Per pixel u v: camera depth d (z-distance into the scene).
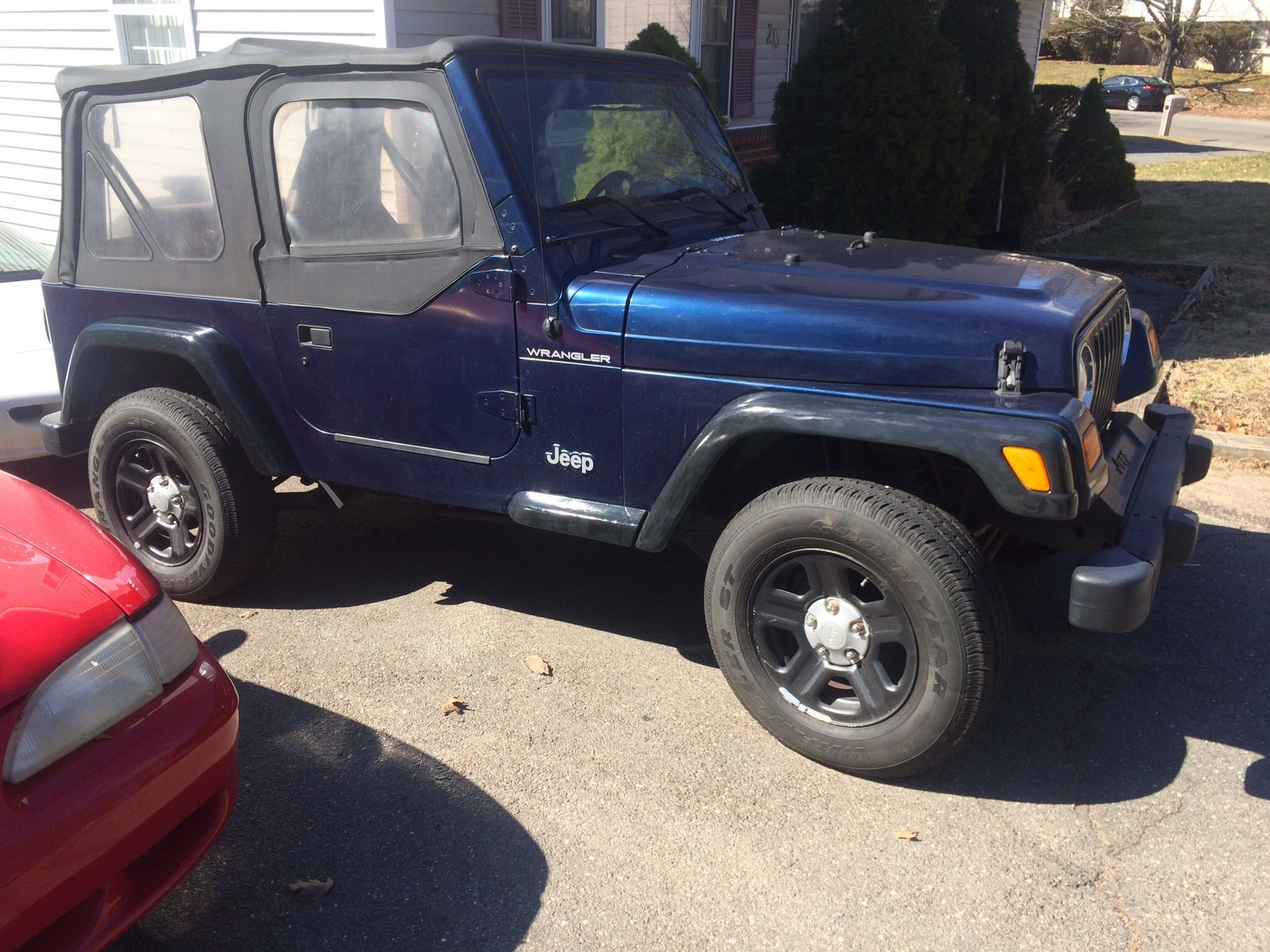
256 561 4.09
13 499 2.54
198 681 2.36
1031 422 2.65
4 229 6.59
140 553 4.23
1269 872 2.67
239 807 2.94
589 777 3.06
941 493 3.31
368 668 3.67
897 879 2.65
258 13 7.44
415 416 3.54
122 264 4.03
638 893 2.61
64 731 2.05
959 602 2.72
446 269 3.31
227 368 3.79
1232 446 5.58
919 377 2.84
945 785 3.03
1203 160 21.41
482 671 3.65
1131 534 2.93
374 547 4.72
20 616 2.11
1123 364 3.75
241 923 2.53
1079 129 14.60
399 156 3.33
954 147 10.01
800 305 2.96
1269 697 3.47
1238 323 8.23
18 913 1.90
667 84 4.05
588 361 3.18
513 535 4.86
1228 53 47.16
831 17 12.20
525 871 2.69
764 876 2.67
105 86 3.89
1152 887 2.62
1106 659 3.70
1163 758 3.15
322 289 3.56
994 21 11.59
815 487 2.93
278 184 3.57
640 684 3.57
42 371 5.03
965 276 3.19
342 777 3.07
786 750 3.20
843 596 2.94
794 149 10.02
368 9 6.79
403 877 2.67
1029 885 2.63
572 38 8.24
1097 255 11.34
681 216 3.82
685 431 3.11
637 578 4.41
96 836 2.03
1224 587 4.21
